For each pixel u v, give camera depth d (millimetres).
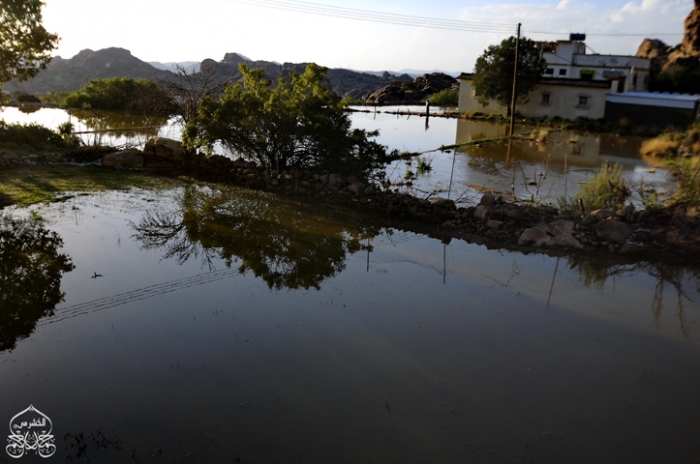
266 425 5215
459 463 4785
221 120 15344
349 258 9922
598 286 8836
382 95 55750
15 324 7156
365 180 14828
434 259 9906
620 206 11727
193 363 6293
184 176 15789
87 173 15656
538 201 13562
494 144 25594
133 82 38562
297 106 14789
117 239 10562
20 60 18250
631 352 6785
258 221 11977
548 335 7188
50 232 10789
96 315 7453
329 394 5738
